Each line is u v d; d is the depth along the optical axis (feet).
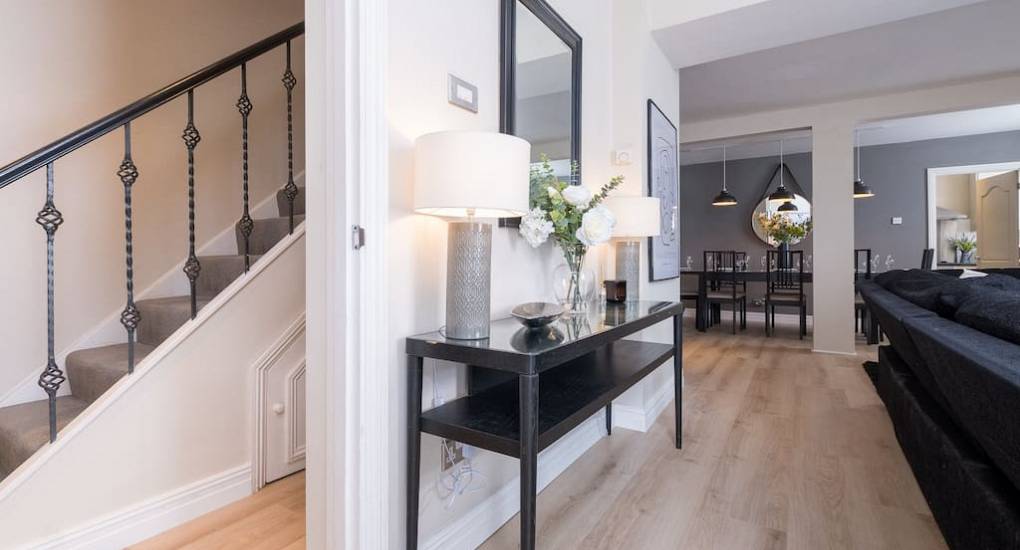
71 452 4.90
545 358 4.02
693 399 10.46
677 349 7.78
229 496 6.07
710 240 24.98
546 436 4.08
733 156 23.61
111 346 7.45
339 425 4.03
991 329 4.43
